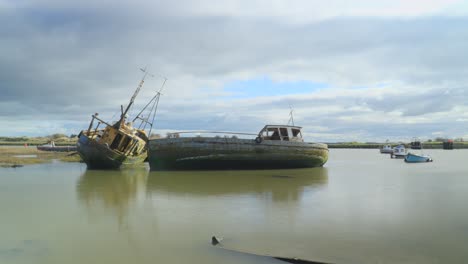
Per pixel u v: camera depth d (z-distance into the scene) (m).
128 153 38.19
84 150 35.81
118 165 36.84
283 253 9.86
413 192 19.73
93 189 21.33
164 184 23.22
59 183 24.33
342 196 18.33
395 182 24.45
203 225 12.62
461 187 21.72
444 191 19.98
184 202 16.78
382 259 9.45
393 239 11.00
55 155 62.06
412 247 10.31
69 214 14.44
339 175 29.19
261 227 12.30
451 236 11.28
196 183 23.62
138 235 11.53
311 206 15.70
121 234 11.66
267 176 27.89
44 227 12.53
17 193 19.98
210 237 11.27
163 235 11.49
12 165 40.59
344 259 9.43
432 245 10.48
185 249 10.21
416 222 12.88
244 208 15.33
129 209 15.30
